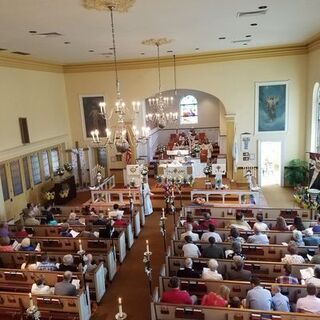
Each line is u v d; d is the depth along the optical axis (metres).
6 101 13.39
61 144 17.97
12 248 8.95
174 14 8.16
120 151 9.78
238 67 16.62
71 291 6.84
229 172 17.81
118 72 17.86
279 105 16.64
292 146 16.94
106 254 8.82
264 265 7.40
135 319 7.40
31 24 8.41
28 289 7.76
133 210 12.16
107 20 8.45
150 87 17.73
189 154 20.16
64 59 15.70
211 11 8.02
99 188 15.19
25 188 14.64
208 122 26.75
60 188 16.27
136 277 9.20
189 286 6.80
